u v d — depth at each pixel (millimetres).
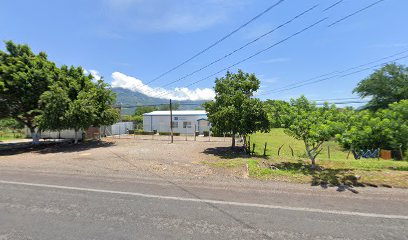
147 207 5109
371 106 35344
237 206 5090
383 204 5059
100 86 24609
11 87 20391
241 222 4277
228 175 8273
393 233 3801
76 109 20578
